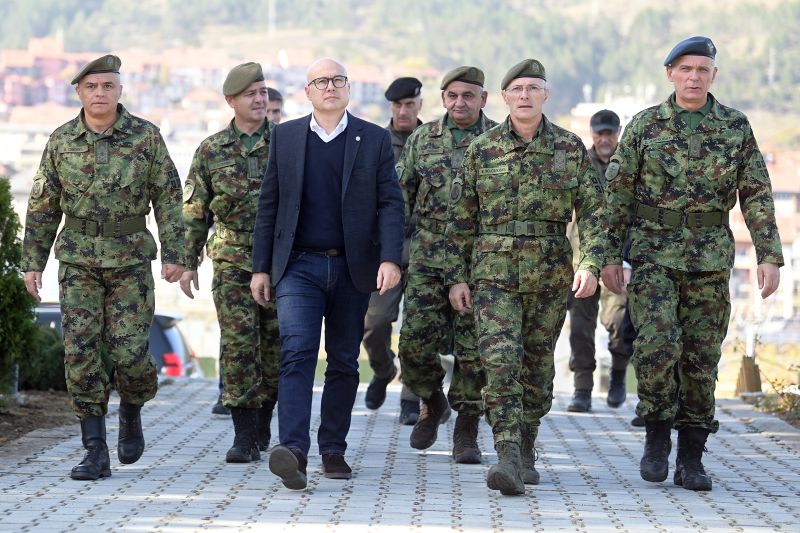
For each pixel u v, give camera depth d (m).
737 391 20.22
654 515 10.02
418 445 13.23
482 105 13.25
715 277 11.20
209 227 13.44
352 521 9.50
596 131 16.61
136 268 11.45
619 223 11.35
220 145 12.76
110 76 11.33
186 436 14.31
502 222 11.01
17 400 16.33
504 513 9.95
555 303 11.12
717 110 11.23
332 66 10.94
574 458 13.33
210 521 9.45
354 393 11.35
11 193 15.01
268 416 13.02
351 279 10.95
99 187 11.32
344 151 10.97
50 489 10.72
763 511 10.29
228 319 12.46
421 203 13.12
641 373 11.21
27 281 11.52
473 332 12.38
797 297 109.12
